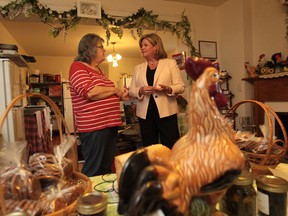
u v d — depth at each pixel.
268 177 0.59
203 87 0.44
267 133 0.97
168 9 2.98
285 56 2.73
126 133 2.91
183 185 0.39
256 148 0.83
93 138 1.47
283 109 2.60
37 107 2.36
